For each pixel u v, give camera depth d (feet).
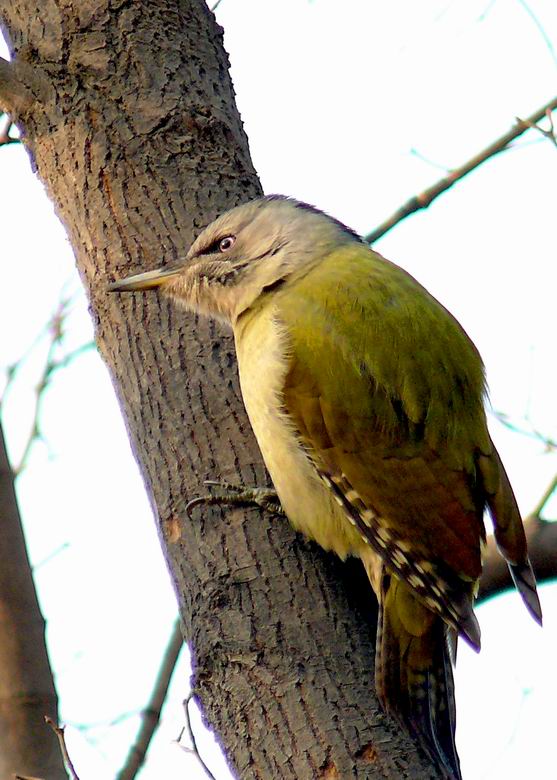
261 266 35.83
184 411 32.27
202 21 38.29
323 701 27.78
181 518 30.99
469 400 33.19
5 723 33.73
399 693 29.58
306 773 26.84
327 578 30.32
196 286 34.86
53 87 36.11
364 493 31.99
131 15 36.96
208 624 29.17
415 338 33.45
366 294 34.40
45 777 33.22
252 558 30.17
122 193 35.06
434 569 30.83
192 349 33.35
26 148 36.94
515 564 31.86
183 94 36.45
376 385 32.86
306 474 32.40
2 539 35.73
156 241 34.63
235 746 27.78
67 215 35.55
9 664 34.30
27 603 35.19
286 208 37.06
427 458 32.04
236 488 31.19
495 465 32.65
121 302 34.19
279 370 33.32
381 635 29.89
